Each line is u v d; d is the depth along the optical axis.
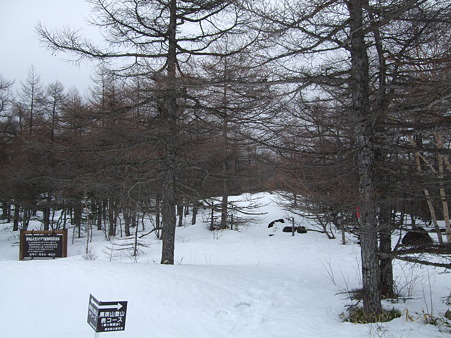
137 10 10.09
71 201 23.67
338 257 15.26
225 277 9.06
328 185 7.31
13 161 21.50
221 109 10.02
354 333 5.73
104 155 10.99
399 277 10.54
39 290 7.25
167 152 10.85
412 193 6.82
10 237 27.94
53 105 21.06
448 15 5.45
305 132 7.51
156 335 5.74
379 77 6.62
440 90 5.45
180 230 24.75
